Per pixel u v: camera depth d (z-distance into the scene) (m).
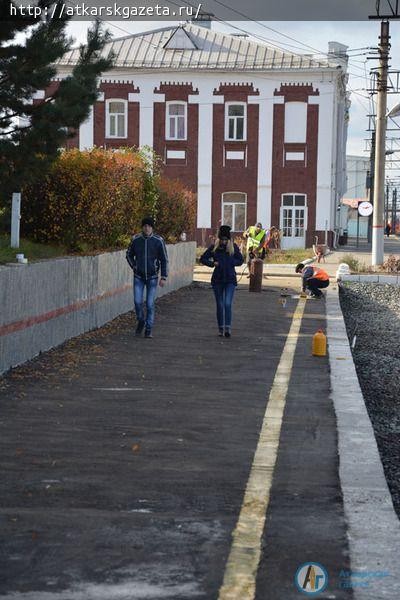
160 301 29.45
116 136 72.00
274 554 7.32
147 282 20.66
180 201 35.22
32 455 10.22
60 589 6.57
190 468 9.86
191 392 14.27
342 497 8.84
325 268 51.50
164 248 20.64
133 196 26.22
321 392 14.49
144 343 19.58
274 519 8.19
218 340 20.53
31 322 16.47
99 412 12.59
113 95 71.62
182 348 19.05
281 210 71.69
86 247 22.36
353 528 7.95
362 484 9.26
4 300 14.87
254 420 12.33
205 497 8.82
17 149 18.61
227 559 7.18
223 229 21.08
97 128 71.81
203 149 71.81
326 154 71.06
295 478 9.52
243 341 20.50
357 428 11.80
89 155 22.38
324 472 9.76
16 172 18.97
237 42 73.25
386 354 21.80
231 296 21.12
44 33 18.45
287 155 71.38
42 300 17.12
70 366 16.19
